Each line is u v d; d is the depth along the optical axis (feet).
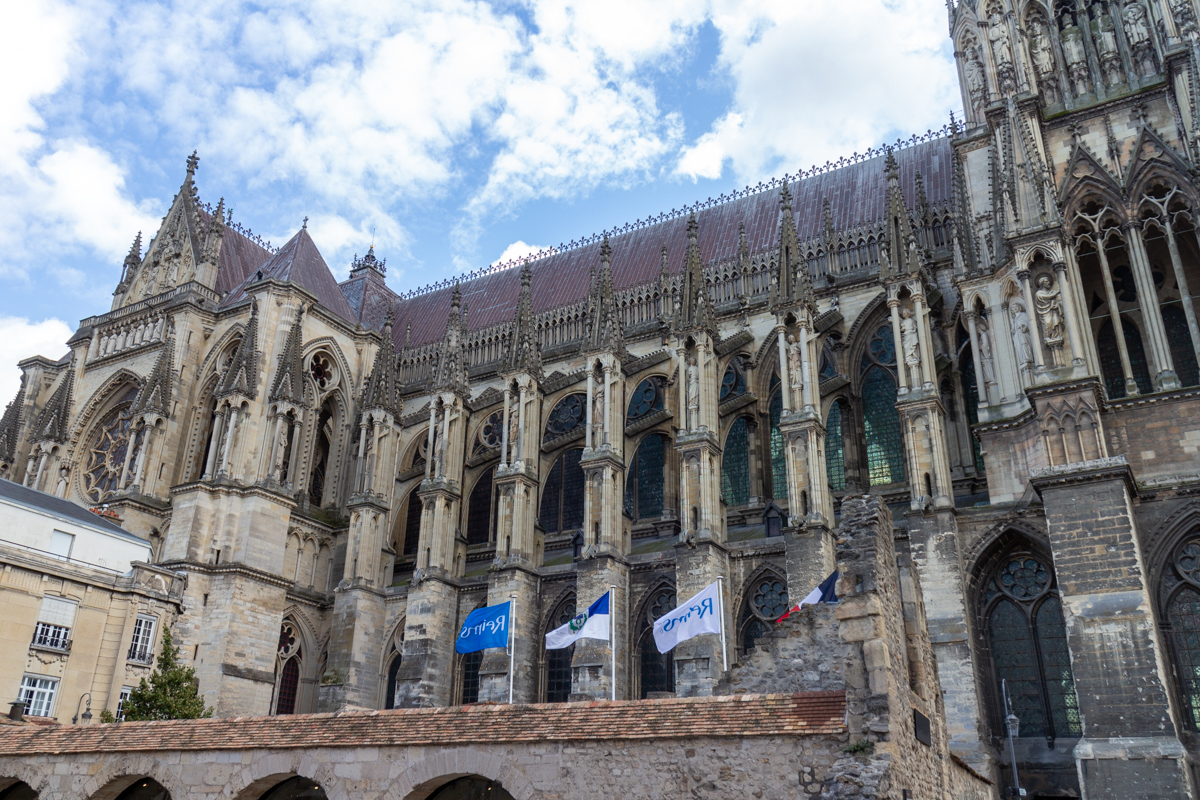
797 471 157.58
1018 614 135.95
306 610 209.26
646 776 78.89
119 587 163.84
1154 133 143.74
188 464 216.95
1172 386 131.34
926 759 84.74
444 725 89.61
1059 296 134.10
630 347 215.92
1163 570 122.11
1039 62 157.89
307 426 225.97
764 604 160.15
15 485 182.29
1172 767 104.99
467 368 227.61
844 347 187.01
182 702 146.10
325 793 91.04
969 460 167.32
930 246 186.29
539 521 201.77
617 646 164.04
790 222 175.42
